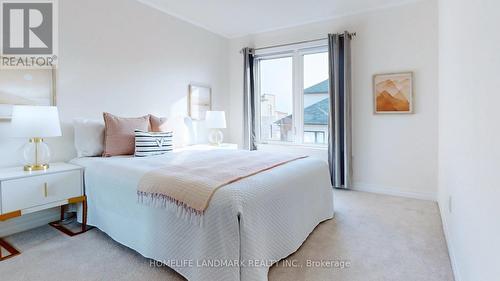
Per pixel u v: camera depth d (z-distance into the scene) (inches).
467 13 58.9
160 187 72.8
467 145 57.8
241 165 89.7
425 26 133.6
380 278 70.1
